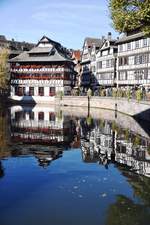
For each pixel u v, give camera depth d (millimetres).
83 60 117875
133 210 16484
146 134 38812
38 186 19875
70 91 99688
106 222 15203
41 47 100062
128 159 26641
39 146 32125
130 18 25672
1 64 88500
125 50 81062
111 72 91312
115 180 21094
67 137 37500
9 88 99688
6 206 16844
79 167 24359
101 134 39438
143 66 72688
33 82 99312
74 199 17828
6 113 64938
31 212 16188
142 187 19719
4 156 27656
